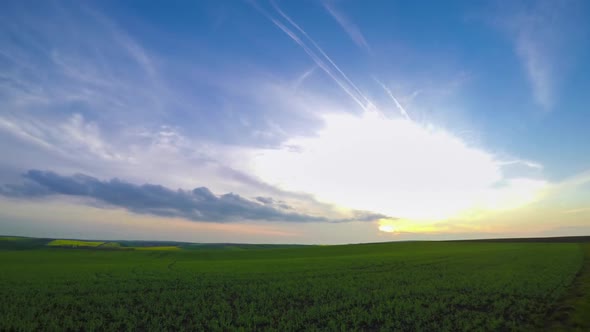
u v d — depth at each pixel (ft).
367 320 61.36
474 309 68.03
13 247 337.52
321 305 73.56
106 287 95.20
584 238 370.94
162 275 121.19
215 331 56.34
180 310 69.77
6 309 67.97
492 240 424.87
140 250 325.21
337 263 162.09
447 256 188.65
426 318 61.05
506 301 71.61
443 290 86.12
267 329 57.77
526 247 260.62
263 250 305.12
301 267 146.20
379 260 173.17
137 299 80.69
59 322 61.52
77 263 182.70
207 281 105.29
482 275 108.17
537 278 97.76
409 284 95.96
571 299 70.03
